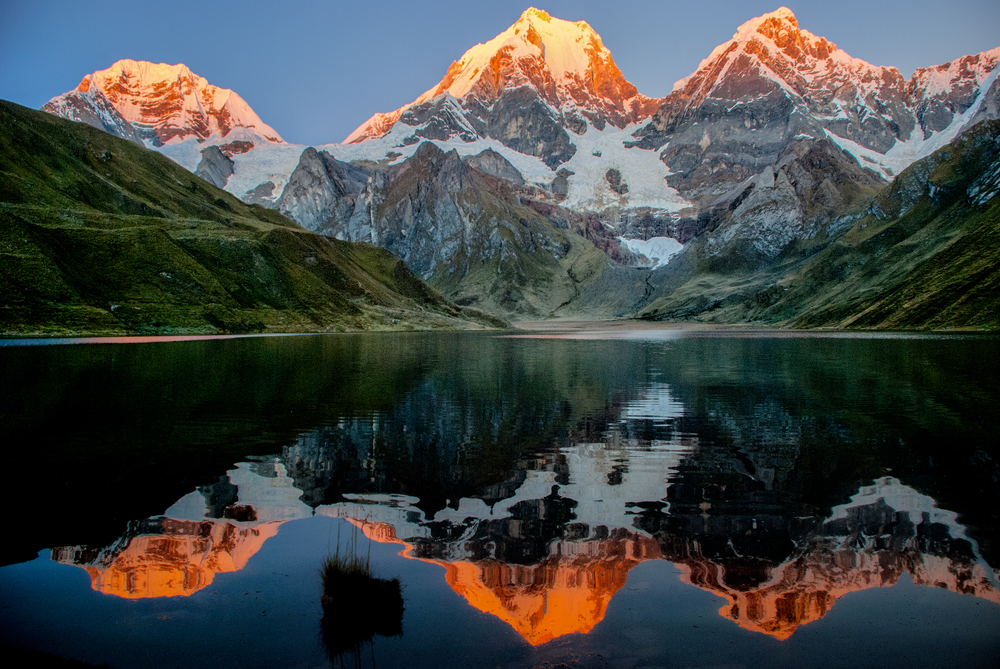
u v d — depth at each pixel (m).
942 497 15.66
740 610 9.86
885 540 12.82
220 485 16.67
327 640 8.84
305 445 21.67
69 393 33.59
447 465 19.14
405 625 9.30
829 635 9.09
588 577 11.10
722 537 13.08
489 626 9.34
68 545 12.47
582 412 29.48
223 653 8.55
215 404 30.58
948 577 11.10
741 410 29.86
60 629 9.20
